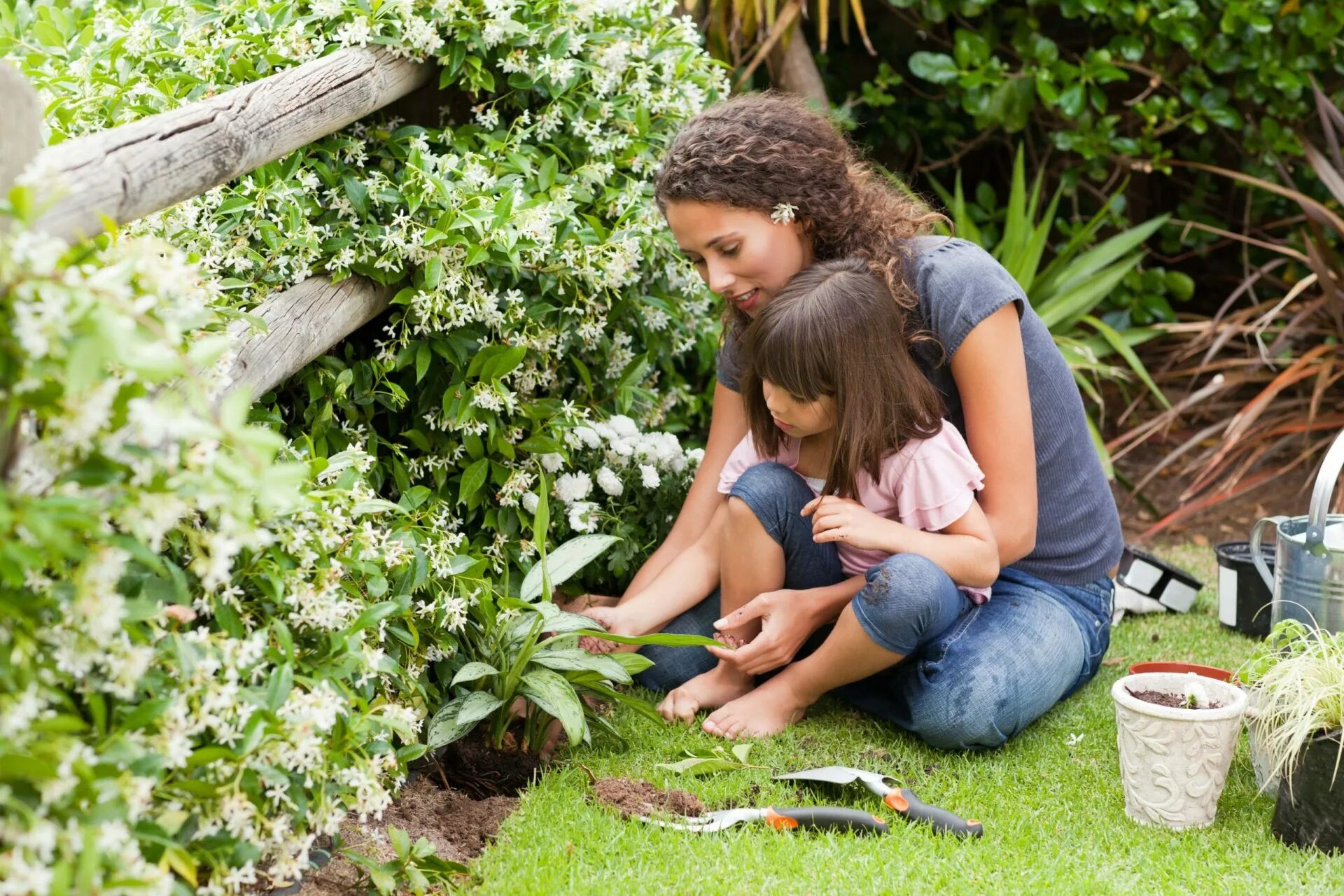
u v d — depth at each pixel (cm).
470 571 176
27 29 210
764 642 179
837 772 160
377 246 183
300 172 181
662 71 229
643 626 189
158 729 110
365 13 187
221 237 172
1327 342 332
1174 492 331
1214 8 340
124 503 100
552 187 200
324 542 131
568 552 184
